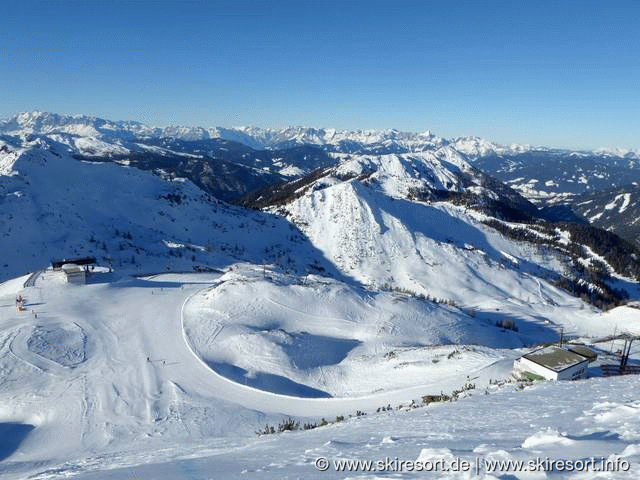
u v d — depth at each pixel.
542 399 20.05
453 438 13.15
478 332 79.81
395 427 18.16
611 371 42.91
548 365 37.59
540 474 7.50
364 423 22.30
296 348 60.53
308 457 13.09
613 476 7.09
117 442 35.34
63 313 67.75
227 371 52.59
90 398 43.91
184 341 60.31
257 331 65.06
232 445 23.27
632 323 100.38
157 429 37.72
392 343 67.19
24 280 86.50
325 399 45.50
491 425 14.90
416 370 51.34
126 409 41.91
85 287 82.50
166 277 95.69
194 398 44.66
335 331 70.50
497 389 28.11
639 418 12.10
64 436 37.00
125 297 79.00
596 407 15.45
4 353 52.28
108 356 54.72
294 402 45.19
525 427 13.73
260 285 81.38
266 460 13.63
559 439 10.06
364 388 50.66
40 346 54.81
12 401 43.22
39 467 29.06
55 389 45.69
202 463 14.78
